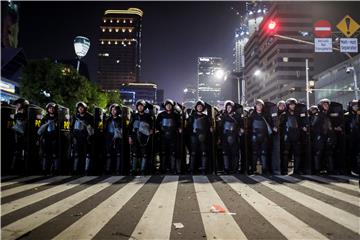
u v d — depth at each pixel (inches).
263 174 388.5
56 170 393.7
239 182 327.6
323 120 392.8
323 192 276.5
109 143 391.2
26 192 279.9
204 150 388.5
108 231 177.3
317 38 636.7
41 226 186.1
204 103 392.5
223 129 392.2
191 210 218.5
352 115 403.5
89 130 389.7
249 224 188.5
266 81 4419.3
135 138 383.2
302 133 396.2
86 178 358.6
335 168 406.0
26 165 389.7
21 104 401.1
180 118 394.6
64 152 414.6
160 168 397.4
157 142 403.9
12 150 404.2
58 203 239.6
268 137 391.9
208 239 165.3
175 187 299.9
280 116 397.1
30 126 399.9
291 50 3978.8
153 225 187.2
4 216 206.2
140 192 277.6
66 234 172.9
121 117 394.9
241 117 399.2
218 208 221.1
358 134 393.4
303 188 294.8
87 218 201.3
